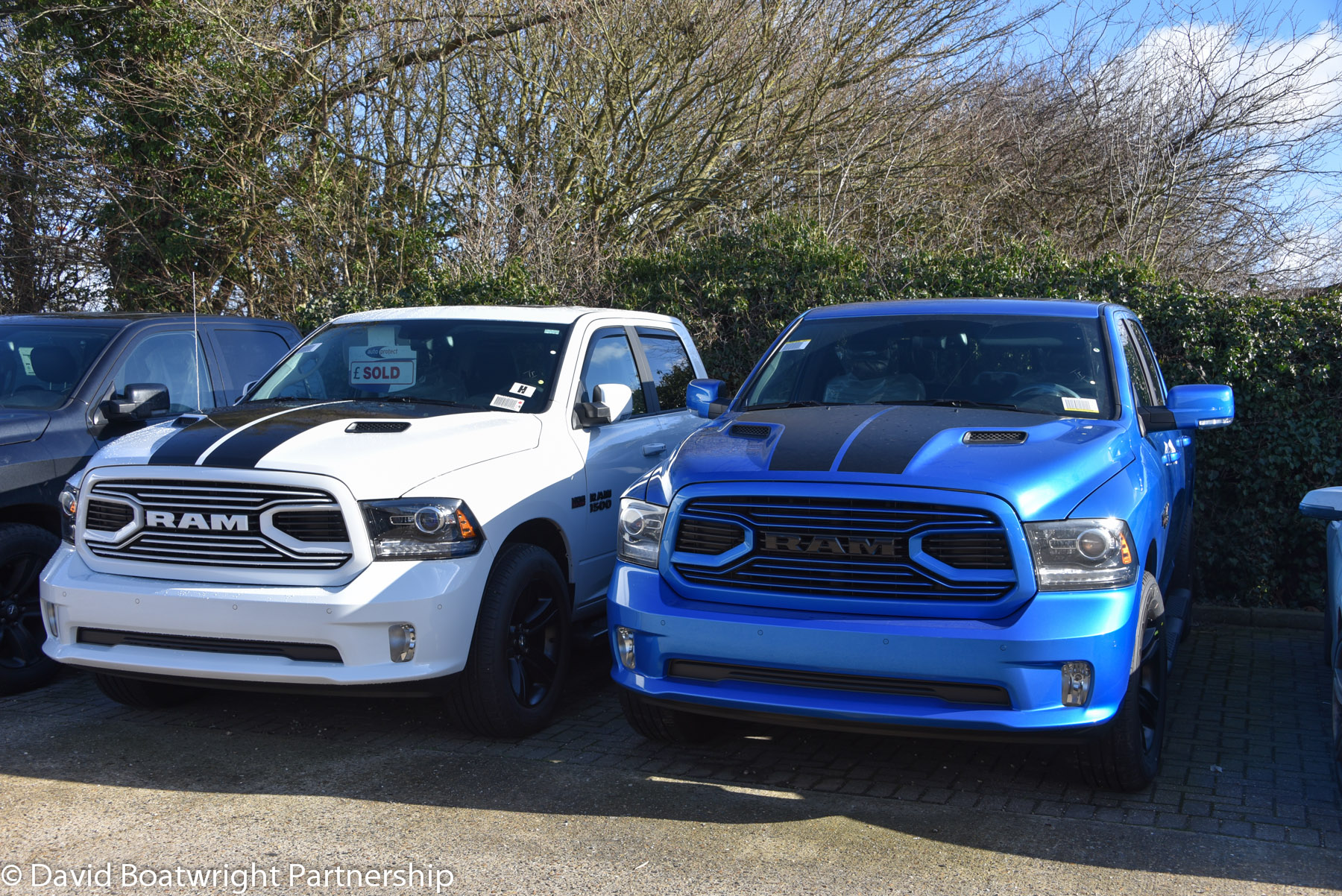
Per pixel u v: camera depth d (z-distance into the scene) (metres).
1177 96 13.62
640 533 4.54
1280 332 7.82
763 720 4.19
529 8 14.84
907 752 5.02
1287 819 4.21
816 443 4.50
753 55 15.28
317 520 4.66
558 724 5.48
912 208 15.33
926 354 5.48
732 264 9.84
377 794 4.47
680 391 7.43
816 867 3.78
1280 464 7.91
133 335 6.85
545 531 5.66
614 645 4.56
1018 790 4.53
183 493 4.78
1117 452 4.50
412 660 4.65
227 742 5.14
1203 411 5.27
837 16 15.71
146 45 15.62
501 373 6.05
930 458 4.23
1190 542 7.12
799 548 4.15
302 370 6.36
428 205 15.52
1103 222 14.53
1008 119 15.72
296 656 4.62
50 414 6.22
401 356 6.21
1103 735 3.97
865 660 3.97
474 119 15.73
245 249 16.22
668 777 4.69
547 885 3.65
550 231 13.64
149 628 4.72
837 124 16.03
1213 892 3.58
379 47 15.12
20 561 5.97
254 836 4.04
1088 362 5.27
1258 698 6.00
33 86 16.19
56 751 4.99
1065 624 3.88
